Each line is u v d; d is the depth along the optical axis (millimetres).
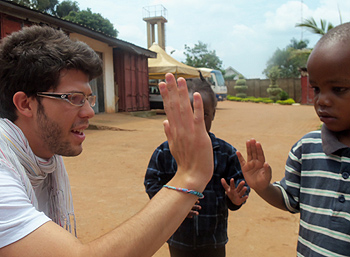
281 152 6641
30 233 809
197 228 1690
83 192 3961
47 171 1224
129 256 807
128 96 14203
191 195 919
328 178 1228
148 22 31359
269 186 1398
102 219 3146
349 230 1142
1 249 798
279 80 31922
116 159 5738
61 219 1415
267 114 16500
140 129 9688
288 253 2570
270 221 3219
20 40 1031
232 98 33500
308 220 1265
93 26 30969
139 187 4176
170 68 15617
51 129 1060
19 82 1012
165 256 2547
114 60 14039
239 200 1577
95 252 786
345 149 1185
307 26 11633
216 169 1735
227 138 8312
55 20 8977
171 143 958
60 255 779
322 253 1187
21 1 25594
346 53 1062
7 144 1023
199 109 910
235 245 2705
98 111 12969
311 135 1353
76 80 1057
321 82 1141
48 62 989
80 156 5965
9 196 847
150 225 848
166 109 945
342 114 1128
